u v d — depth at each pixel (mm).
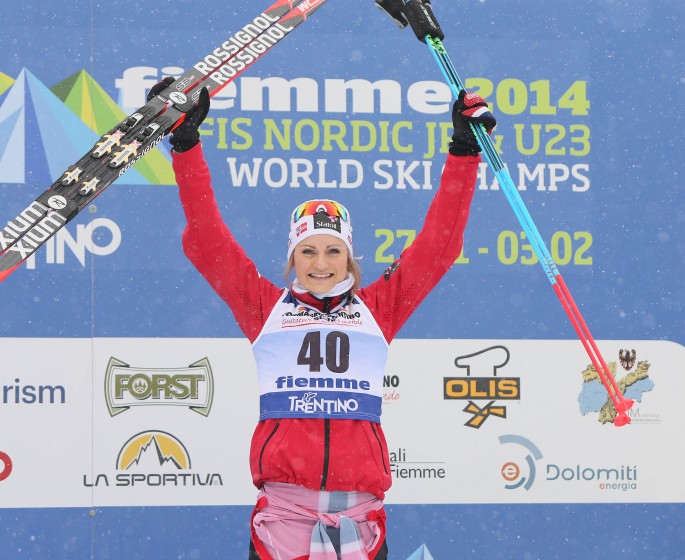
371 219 11898
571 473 11789
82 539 11344
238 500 11531
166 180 11750
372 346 7957
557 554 11688
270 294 8148
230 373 11648
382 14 12039
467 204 8164
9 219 11531
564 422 11844
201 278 11711
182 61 11852
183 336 11633
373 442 7750
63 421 11422
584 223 12062
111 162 7688
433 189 12000
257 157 11852
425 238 8203
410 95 12023
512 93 12109
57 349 11477
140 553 11383
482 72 12086
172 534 11438
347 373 7809
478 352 11828
